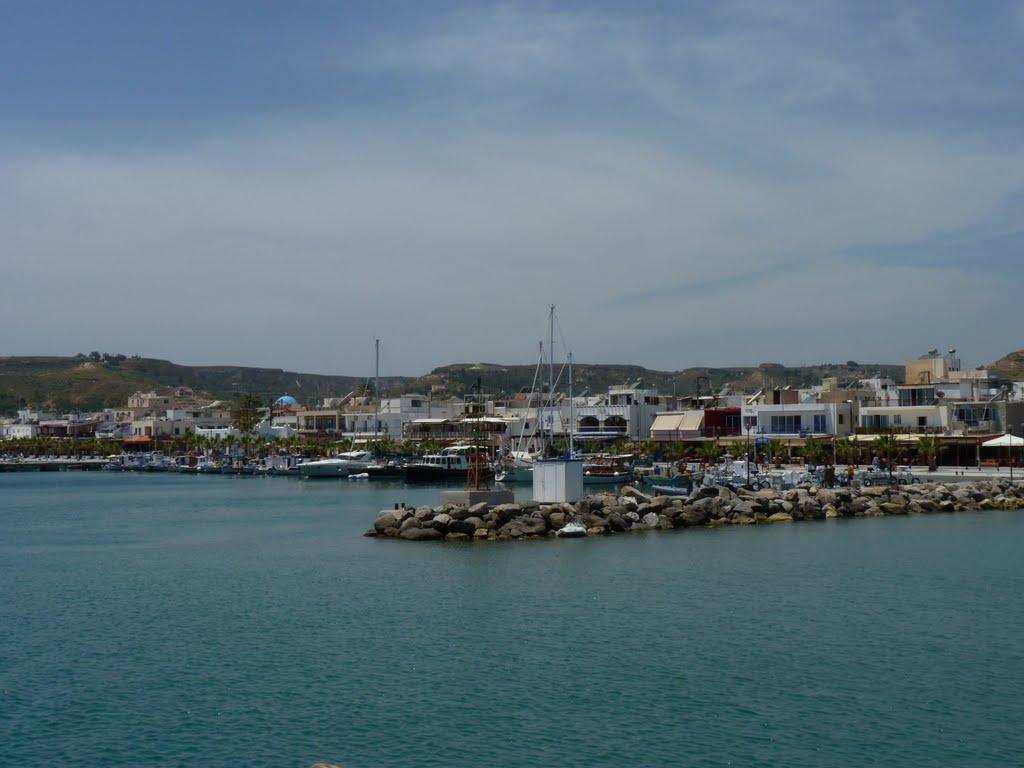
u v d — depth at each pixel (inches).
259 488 5984.3
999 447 5226.4
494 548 2689.5
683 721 1256.8
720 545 2728.8
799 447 5723.4
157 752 1173.1
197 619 1840.6
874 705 1312.7
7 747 1193.4
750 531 3073.3
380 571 2329.0
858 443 5398.6
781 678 1425.9
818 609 1854.1
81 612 1925.4
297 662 1525.6
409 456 7057.1
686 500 3398.1
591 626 1728.6
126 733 1233.4
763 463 5477.4
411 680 1427.2
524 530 2888.8
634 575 2223.2
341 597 2018.9
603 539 2871.6
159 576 2357.3
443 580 2187.5
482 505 2957.7
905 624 1733.5
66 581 2305.6
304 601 1987.0
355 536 3102.9
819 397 6510.8
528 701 1331.2
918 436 5241.1
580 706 1311.5
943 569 2293.3
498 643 1619.1
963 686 1386.6
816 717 1269.7
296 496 5157.5
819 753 1155.9
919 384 5964.6
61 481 7421.3
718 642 1615.4
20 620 1855.3
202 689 1400.1
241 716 1288.1
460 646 1603.1
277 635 1699.1
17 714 1305.4
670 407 7859.3
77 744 1200.2
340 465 6766.7
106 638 1701.5
